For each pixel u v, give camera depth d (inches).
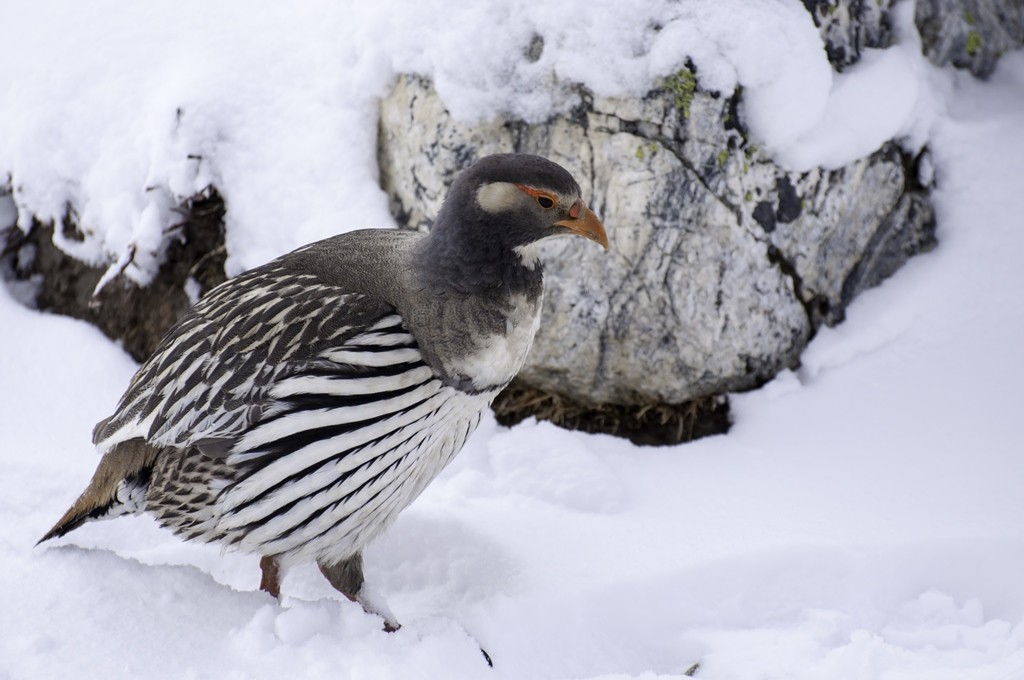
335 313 322.0
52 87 483.8
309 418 313.9
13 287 497.4
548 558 362.0
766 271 428.5
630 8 411.5
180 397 325.1
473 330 326.3
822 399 428.8
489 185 325.7
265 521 324.5
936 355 433.1
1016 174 459.8
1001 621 336.2
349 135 448.5
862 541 360.2
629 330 426.6
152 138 458.6
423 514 383.6
